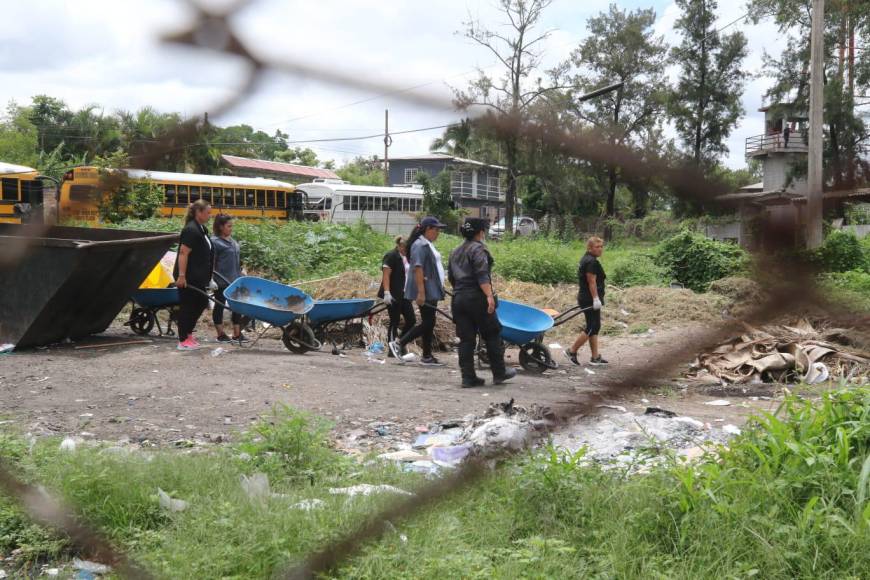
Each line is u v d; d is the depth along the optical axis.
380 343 10.80
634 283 14.28
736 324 0.77
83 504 3.38
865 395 4.43
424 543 3.16
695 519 3.51
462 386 7.88
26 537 3.22
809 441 4.09
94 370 7.98
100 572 3.03
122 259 9.30
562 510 3.68
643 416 6.29
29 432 5.40
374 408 6.73
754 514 3.52
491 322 7.96
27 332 9.00
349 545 1.85
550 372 9.15
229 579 2.87
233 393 7.11
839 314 0.70
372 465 4.66
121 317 12.42
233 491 3.89
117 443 5.12
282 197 21.06
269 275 16.95
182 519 3.48
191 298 9.41
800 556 3.19
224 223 10.26
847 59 0.70
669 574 3.16
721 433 5.91
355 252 19.73
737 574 3.12
